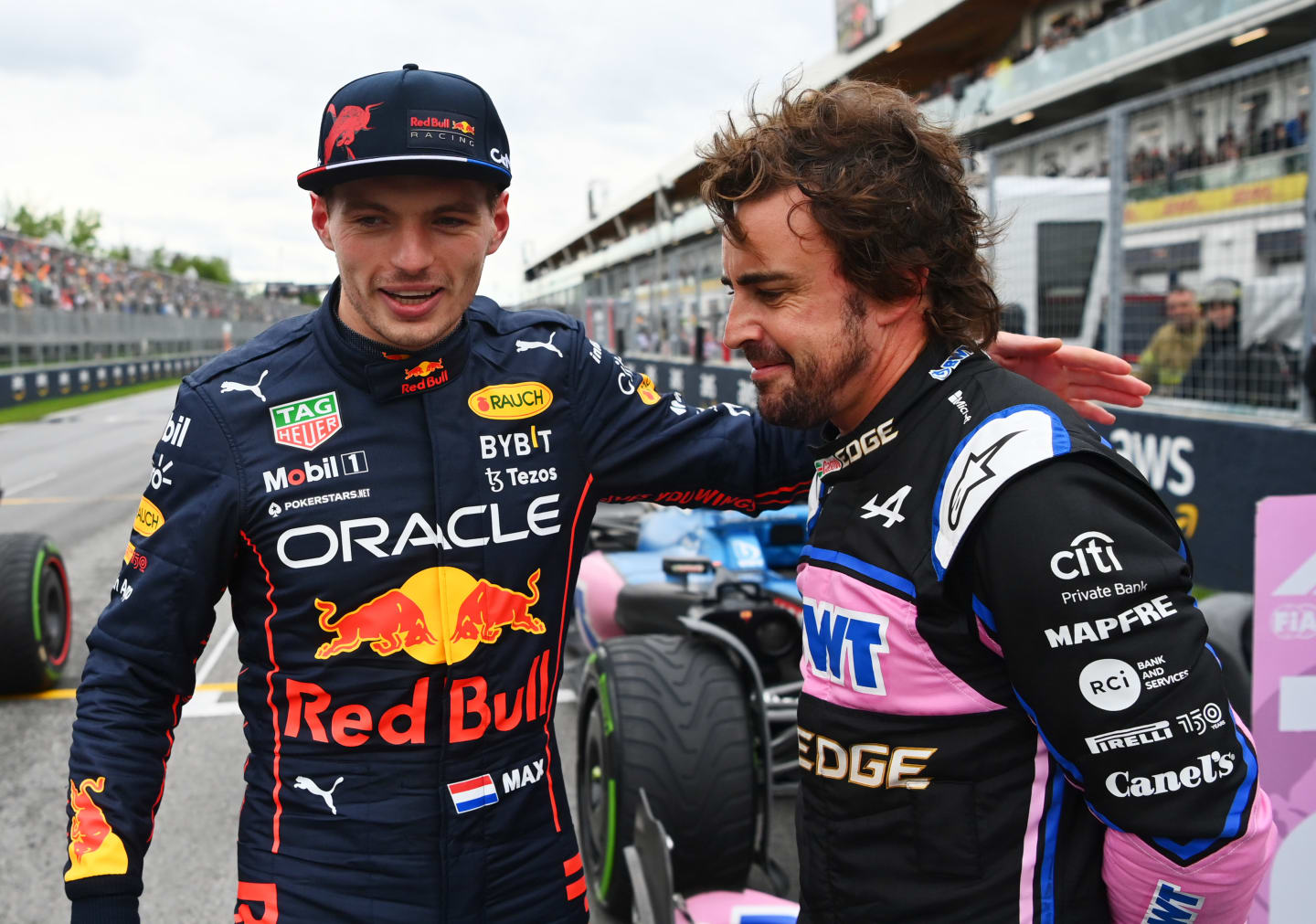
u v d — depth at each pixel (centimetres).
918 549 103
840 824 109
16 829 320
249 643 131
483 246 129
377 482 129
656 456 149
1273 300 462
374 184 120
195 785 358
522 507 136
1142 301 552
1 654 431
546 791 138
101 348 3027
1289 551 155
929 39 1620
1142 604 92
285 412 129
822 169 104
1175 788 92
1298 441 388
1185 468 454
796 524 382
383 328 125
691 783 228
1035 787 101
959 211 111
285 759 128
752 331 110
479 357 138
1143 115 556
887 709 104
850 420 115
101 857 117
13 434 1738
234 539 128
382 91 118
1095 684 92
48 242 2842
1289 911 158
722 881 233
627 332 1661
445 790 127
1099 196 571
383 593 127
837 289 106
